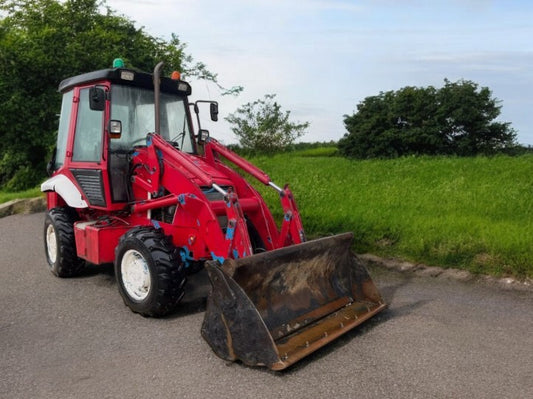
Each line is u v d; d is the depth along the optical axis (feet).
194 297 18.17
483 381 11.93
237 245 14.75
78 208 21.04
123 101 18.93
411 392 11.46
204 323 13.39
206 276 20.56
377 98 66.33
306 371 12.53
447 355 13.29
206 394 11.55
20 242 28.55
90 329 15.53
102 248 17.97
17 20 60.44
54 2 60.85
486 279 19.44
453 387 11.66
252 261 13.14
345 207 27.50
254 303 13.48
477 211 25.68
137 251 16.21
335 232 24.22
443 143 61.16
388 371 12.46
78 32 60.44
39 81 56.39
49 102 55.16
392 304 17.19
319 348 13.33
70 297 18.65
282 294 14.24
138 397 11.49
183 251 16.71
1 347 14.37
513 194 29.12
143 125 19.44
